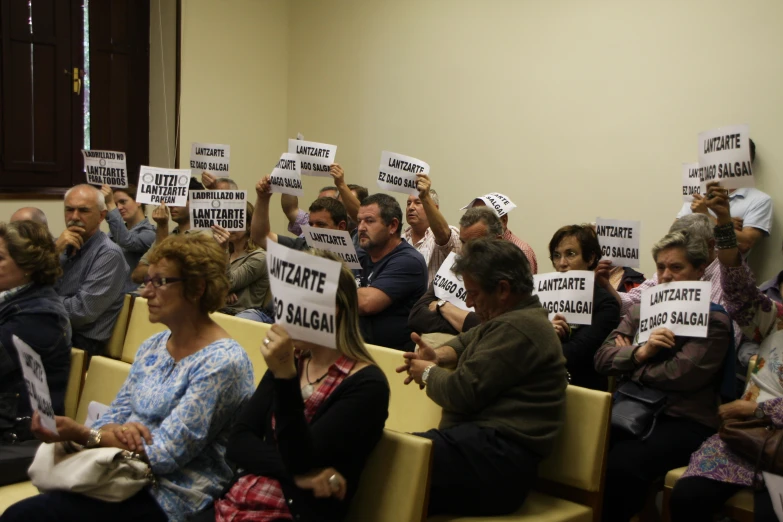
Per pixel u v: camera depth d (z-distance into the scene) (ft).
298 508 6.52
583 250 10.61
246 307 13.66
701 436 9.02
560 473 8.12
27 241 9.77
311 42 24.41
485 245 8.09
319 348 6.96
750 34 15.72
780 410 8.18
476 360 7.73
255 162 24.75
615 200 17.93
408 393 9.03
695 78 16.53
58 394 10.18
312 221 13.98
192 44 22.91
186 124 23.03
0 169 20.40
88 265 12.67
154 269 7.56
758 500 8.03
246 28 24.09
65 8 21.34
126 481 7.01
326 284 5.91
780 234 15.39
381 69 22.57
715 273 11.24
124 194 17.70
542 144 19.12
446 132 21.11
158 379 7.73
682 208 16.06
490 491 7.52
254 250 14.16
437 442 7.55
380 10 22.48
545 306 10.32
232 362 7.43
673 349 9.11
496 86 19.95
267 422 6.98
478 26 20.24
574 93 18.48
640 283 14.08
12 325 9.64
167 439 7.11
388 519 6.89
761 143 15.66
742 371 10.21
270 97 24.90
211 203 14.10
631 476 8.85
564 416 8.00
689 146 16.69
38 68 20.94
